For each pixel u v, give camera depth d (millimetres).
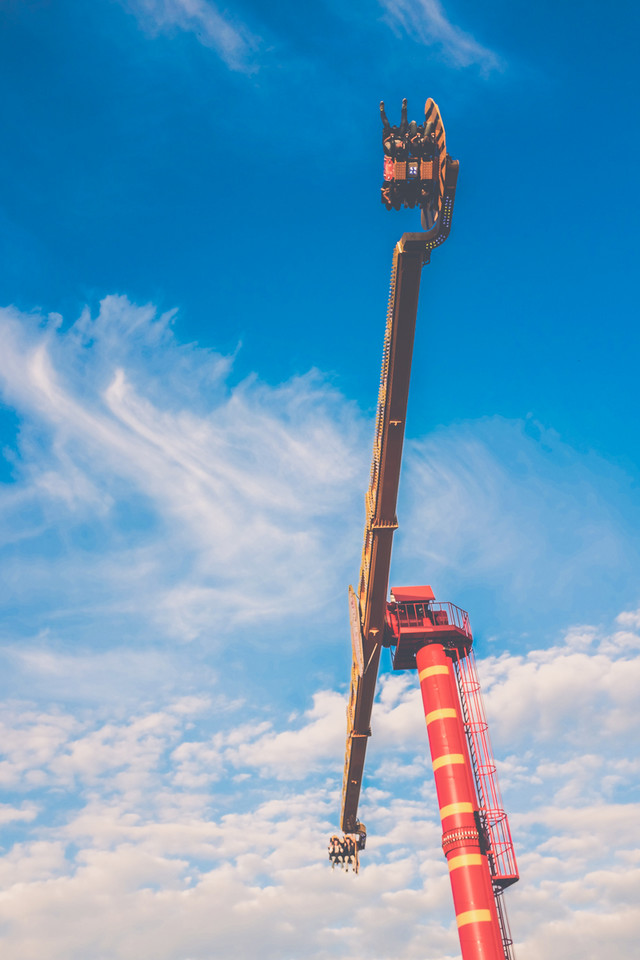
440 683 57812
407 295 34062
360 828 69312
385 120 31938
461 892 51125
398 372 36688
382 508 43219
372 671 53219
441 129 31172
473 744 56500
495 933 49812
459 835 52500
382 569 46000
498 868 52094
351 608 55062
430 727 56812
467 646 60656
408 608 61969
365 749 62031
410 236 32375
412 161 31578
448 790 54094
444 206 31672
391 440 39500
